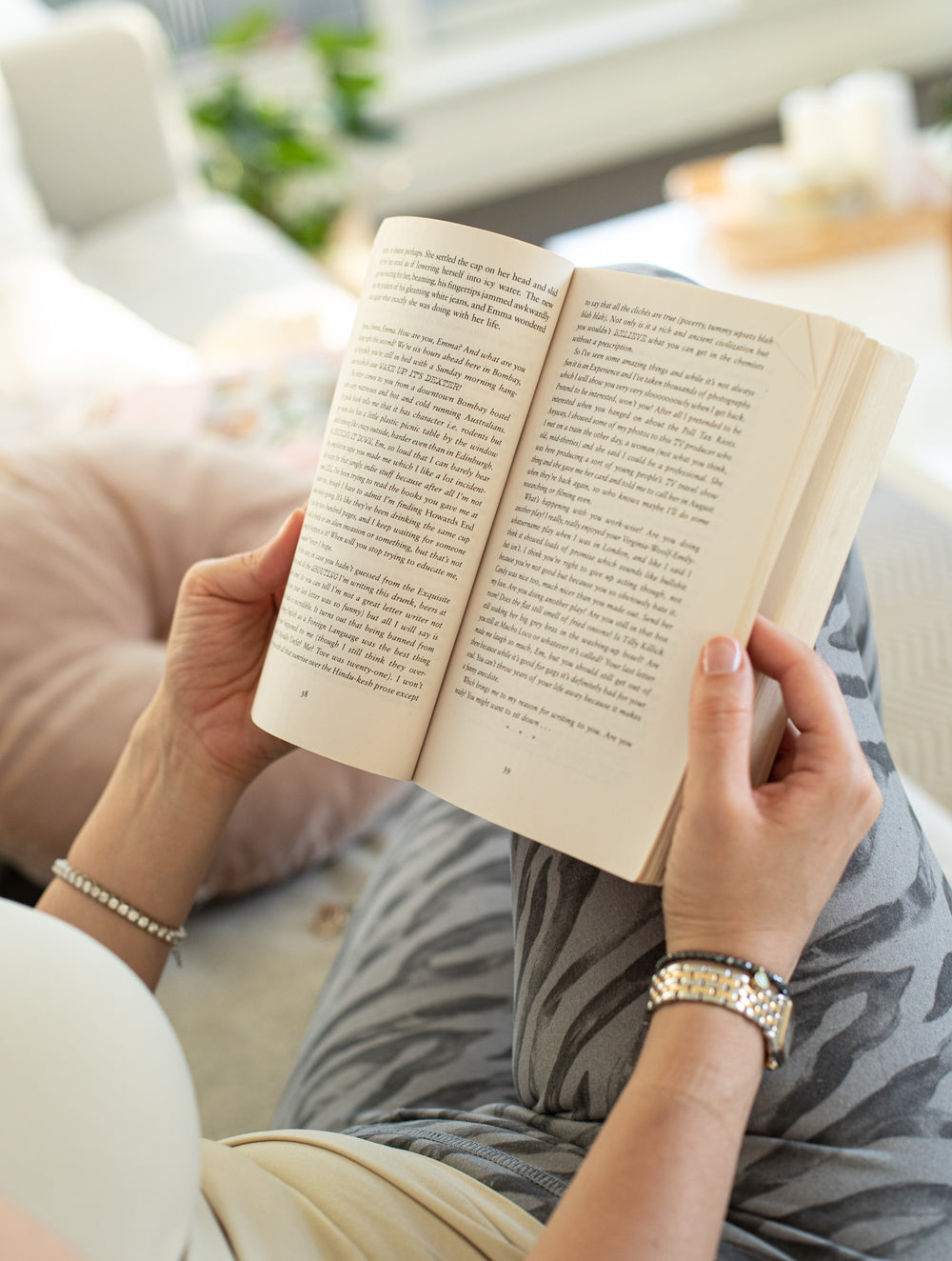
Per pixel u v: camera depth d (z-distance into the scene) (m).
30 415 1.62
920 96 3.94
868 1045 0.49
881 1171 0.46
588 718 0.45
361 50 3.44
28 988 0.37
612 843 0.45
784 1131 0.48
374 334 0.49
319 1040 0.74
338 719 0.49
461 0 4.00
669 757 0.44
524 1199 0.49
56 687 1.00
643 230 2.20
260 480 1.20
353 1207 0.47
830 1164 0.47
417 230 0.48
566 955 0.56
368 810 1.05
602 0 4.04
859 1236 0.46
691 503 0.44
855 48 4.11
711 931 0.40
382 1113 0.65
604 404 0.47
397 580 0.48
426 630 0.49
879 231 1.89
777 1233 0.47
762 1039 0.40
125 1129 0.37
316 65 3.67
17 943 0.39
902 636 1.57
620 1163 0.37
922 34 4.11
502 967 0.72
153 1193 0.38
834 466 0.44
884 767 0.56
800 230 1.89
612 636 0.45
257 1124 0.87
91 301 1.92
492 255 0.47
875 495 1.85
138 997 0.41
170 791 0.58
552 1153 0.53
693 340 0.45
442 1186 0.48
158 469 1.19
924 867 0.54
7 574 1.04
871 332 1.69
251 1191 0.46
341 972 0.79
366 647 0.49
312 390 1.53
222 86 3.29
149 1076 0.39
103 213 2.59
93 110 2.50
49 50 2.46
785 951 0.41
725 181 2.14
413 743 0.49
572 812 0.45
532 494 0.48
